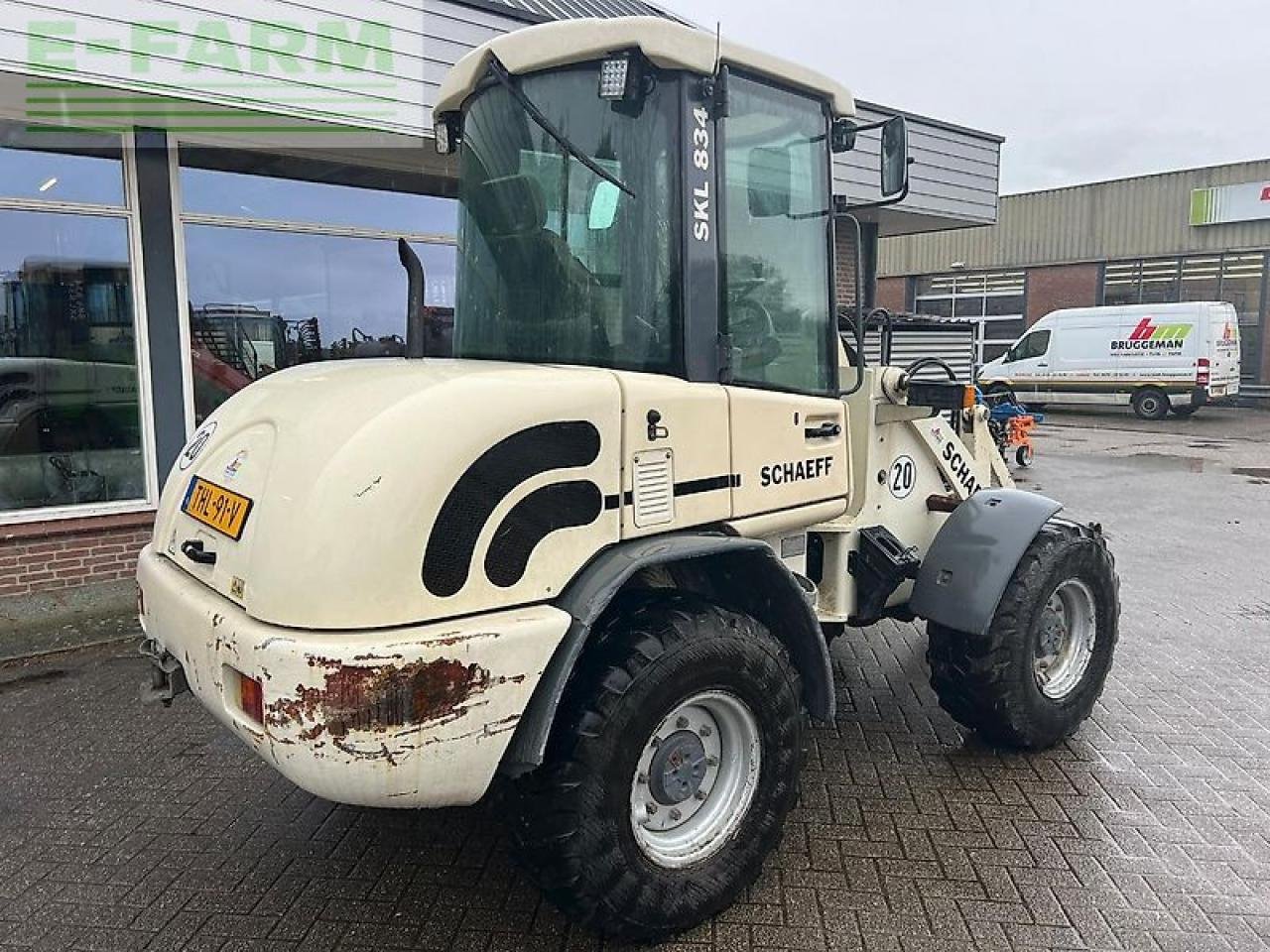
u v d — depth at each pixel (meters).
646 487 2.56
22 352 5.88
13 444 5.89
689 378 2.70
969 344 8.62
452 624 2.18
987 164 11.71
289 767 2.09
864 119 9.99
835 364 3.26
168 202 6.24
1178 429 18.61
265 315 6.88
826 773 3.73
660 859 2.63
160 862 3.11
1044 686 3.85
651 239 2.69
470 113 3.15
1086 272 25.92
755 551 2.79
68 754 3.92
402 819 3.39
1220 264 23.66
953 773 3.73
